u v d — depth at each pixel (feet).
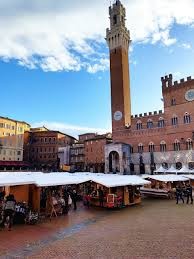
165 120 245.45
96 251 42.39
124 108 280.51
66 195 84.53
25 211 66.39
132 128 268.62
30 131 368.27
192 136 224.74
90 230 58.29
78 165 331.77
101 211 85.81
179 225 61.98
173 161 233.96
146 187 136.67
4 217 62.18
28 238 51.26
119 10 306.96
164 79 251.39
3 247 45.19
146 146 255.29
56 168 330.34
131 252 41.55
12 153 306.14
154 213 81.00
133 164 260.01
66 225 63.77
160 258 38.42
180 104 237.04
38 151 357.00
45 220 70.03
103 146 297.94
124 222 67.15
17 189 74.95
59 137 361.92
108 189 94.63
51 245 46.37
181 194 107.96
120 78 290.56
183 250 42.19
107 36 310.24
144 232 55.31
